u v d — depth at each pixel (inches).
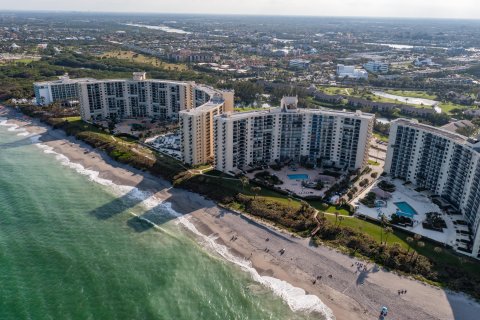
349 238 5841.5
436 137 7062.0
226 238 5954.7
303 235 5994.1
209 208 6791.3
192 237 5959.6
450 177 6899.6
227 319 4515.3
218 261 5438.0
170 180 7770.7
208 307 4670.3
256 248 5728.3
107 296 4746.6
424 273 5172.2
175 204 6919.3
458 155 6638.8
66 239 5792.3
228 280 5098.4
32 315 4409.5
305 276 5162.4
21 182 7628.0
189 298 4788.4
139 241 5812.0
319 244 5767.7
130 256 5472.4
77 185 7568.9
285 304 4722.0
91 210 6638.8
